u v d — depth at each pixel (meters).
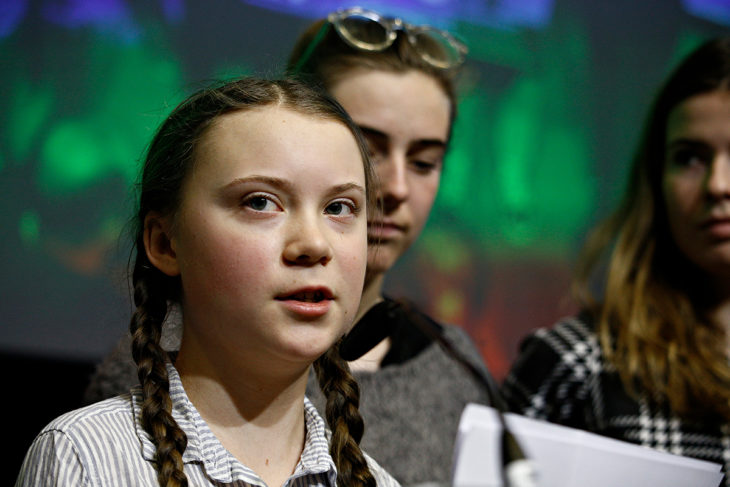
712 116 2.30
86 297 3.73
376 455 2.05
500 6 4.92
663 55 5.57
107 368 1.92
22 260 3.69
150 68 3.92
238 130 1.29
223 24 4.05
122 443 1.26
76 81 3.81
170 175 1.33
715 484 1.35
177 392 1.32
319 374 1.52
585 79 5.27
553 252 5.09
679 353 2.28
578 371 2.29
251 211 1.24
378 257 2.07
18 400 3.54
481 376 1.28
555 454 1.27
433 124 2.12
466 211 4.82
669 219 2.40
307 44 2.24
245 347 1.25
